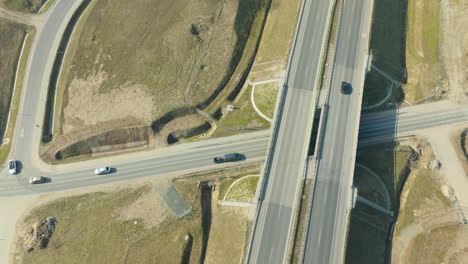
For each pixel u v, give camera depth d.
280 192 58.31
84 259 60.50
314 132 66.19
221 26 78.88
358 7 72.19
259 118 69.19
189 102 71.50
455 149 66.31
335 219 55.22
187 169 67.44
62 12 86.06
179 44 76.81
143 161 69.00
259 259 54.19
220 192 66.06
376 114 69.88
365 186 64.81
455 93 70.31
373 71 72.44
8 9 86.31
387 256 61.09
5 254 62.72
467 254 59.25
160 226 62.47
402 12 82.94
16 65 80.56
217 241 61.06
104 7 84.12
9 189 68.19
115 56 77.31
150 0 83.56
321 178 58.25
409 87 72.88
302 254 53.22
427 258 60.00
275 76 71.88
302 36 70.81
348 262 57.38
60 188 67.88
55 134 72.31
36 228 63.19
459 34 76.38
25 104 75.44
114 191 66.62
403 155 67.19
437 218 62.50
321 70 66.31
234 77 75.19
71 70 77.31
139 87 73.50
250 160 66.56
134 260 59.75
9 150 71.56
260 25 82.00
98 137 70.06
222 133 69.38
